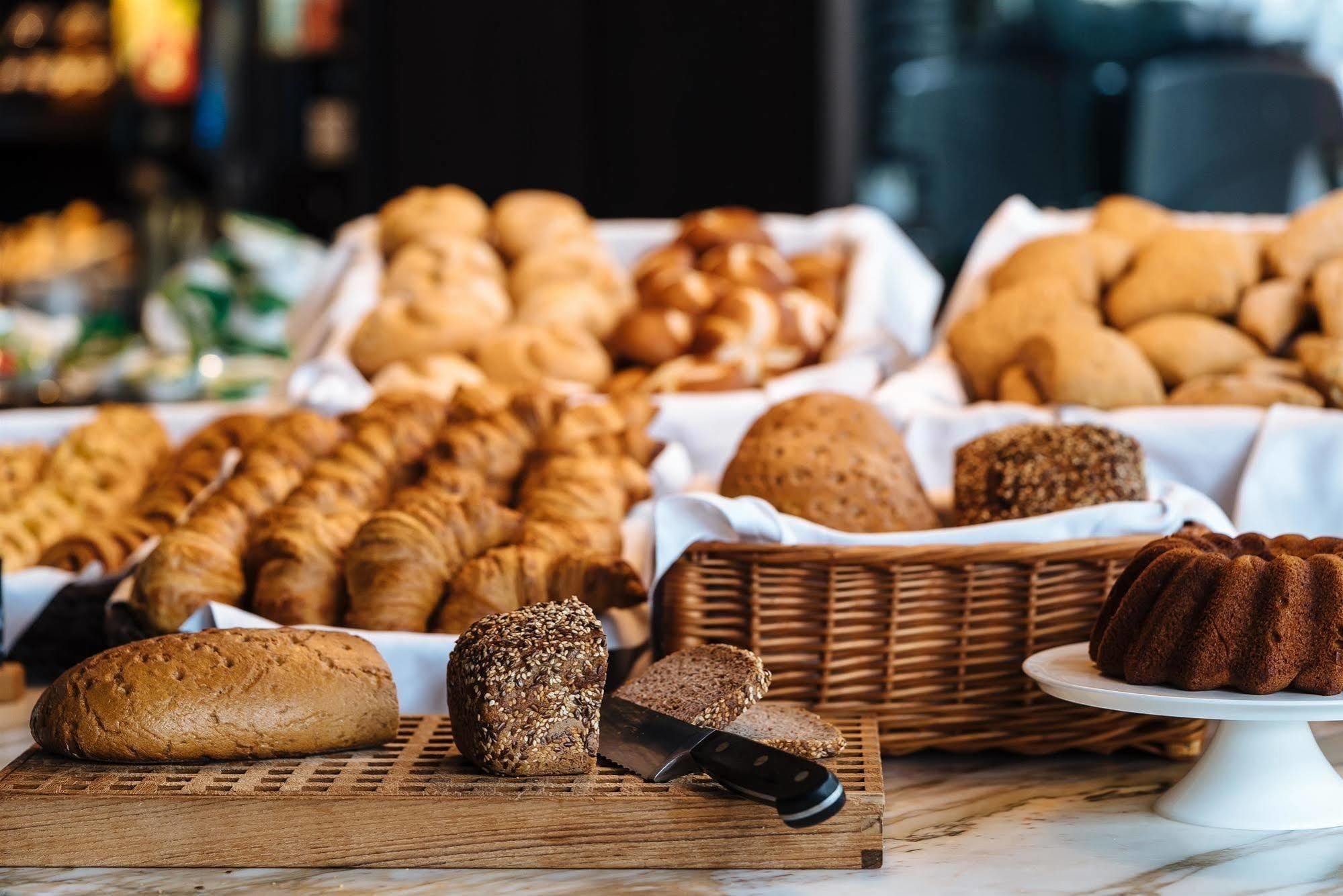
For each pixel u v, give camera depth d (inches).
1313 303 72.7
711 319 84.6
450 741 45.6
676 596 50.0
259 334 114.9
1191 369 73.0
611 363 87.4
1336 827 41.9
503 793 39.9
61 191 202.5
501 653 41.4
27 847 39.9
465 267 92.2
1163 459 66.3
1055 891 37.4
